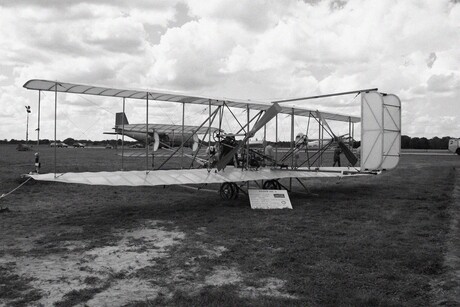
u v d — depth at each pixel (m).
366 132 10.81
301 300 4.09
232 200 11.66
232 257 5.73
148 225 8.11
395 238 6.82
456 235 7.01
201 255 5.88
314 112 14.11
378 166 10.65
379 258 5.59
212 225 8.06
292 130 13.33
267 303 3.99
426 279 4.75
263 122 12.20
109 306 4.00
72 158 33.25
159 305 4.00
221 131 13.48
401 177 19.56
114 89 9.78
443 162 33.81
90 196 12.26
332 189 14.62
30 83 8.73
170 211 9.75
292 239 6.75
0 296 4.29
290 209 10.00
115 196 12.37
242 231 7.45
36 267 5.32
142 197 12.24
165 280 4.79
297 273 4.98
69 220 8.61
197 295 4.26
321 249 6.09
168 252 6.07
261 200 10.27
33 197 11.80
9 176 15.99
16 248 6.31
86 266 5.37
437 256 5.62
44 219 8.71
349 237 6.91
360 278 4.77
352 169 15.12
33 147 76.94
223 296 4.18
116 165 24.47
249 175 12.12
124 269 5.23
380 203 10.98
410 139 97.25
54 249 6.25
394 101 10.92
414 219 8.59
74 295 4.29
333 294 4.24
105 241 6.77
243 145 12.81
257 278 4.82
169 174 11.10
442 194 12.91
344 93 11.01
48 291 4.44
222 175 11.71
